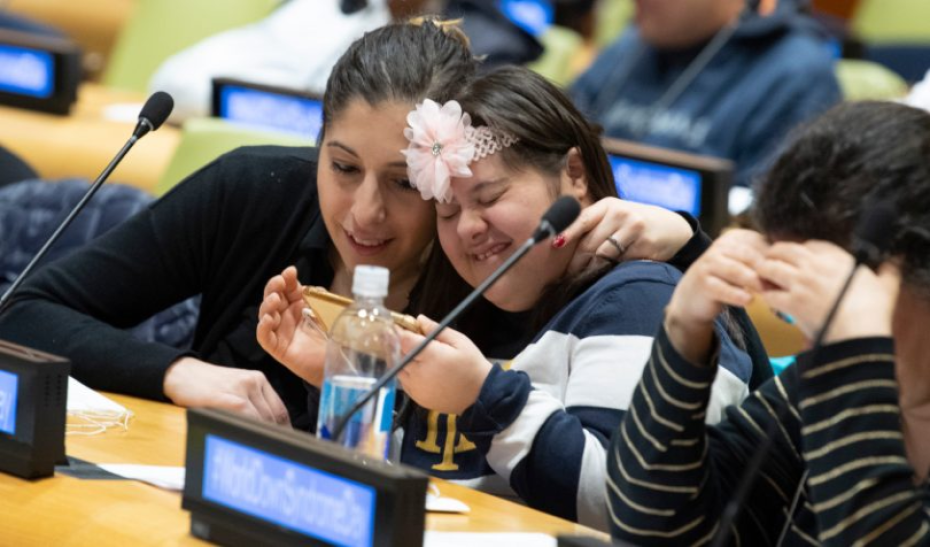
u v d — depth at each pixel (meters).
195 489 3.98
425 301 5.80
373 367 4.53
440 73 5.55
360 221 5.62
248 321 6.27
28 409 4.40
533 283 5.38
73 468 4.58
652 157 9.22
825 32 13.17
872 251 3.46
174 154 8.86
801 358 3.61
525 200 5.28
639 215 5.37
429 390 4.84
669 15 12.41
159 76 12.94
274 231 6.27
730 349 5.14
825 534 3.54
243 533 3.88
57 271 6.27
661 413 3.90
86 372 5.86
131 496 4.33
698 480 3.95
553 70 14.20
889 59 13.77
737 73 12.28
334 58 12.82
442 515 4.49
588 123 5.52
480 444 4.91
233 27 14.63
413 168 5.30
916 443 3.78
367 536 3.63
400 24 5.78
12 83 11.71
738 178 11.95
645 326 5.07
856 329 3.51
